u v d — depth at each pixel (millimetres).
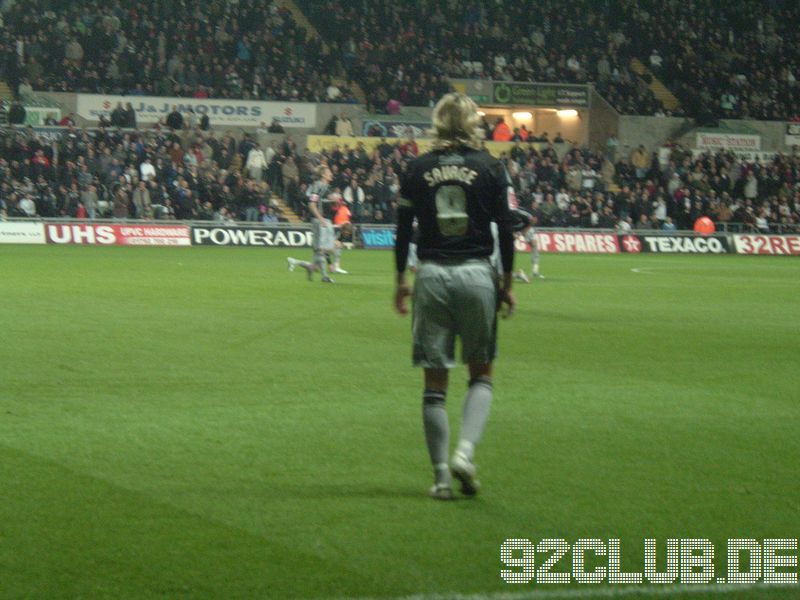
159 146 51344
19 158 47969
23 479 7816
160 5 59094
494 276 7641
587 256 50000
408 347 15375
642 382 12820
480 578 5895
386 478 8023
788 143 66625
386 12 64000
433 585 5762
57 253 39625
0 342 15125
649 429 10023
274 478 7961
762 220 58188
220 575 5859
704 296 26672
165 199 49469
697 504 7434
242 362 13734
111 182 49219
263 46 59375
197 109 56781
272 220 50531
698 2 71812
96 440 9164
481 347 7582
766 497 7637
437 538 6586
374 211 52469
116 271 30266
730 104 66438
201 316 18969
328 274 30500
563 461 8648
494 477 8102
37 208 47688
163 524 6770
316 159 52938
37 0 56938
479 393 7672
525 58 65062
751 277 35500
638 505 7391
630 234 55281
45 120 52406
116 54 56531
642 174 60219
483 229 7555
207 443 9109
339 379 12547
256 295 23500
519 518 7043
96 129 53062
